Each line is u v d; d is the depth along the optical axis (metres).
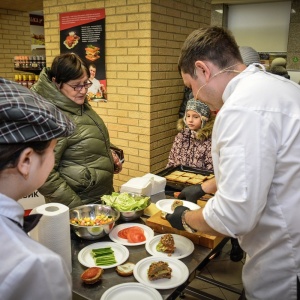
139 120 3.60
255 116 0.90
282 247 1.03
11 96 0.55
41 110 0.56
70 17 3.78
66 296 0.58
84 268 1.18
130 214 1.50
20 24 5.86
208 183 1.55
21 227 0.60
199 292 2.12
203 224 1.08
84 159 1.84
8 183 0.59
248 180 0.88
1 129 0.53
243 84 0.99
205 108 2.39
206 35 1.08
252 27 6.46
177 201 1.53
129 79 3.56
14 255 0.52
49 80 1.78
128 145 3.74
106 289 1.06
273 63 4.53
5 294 0.50
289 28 6.00
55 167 1.74
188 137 2.54
